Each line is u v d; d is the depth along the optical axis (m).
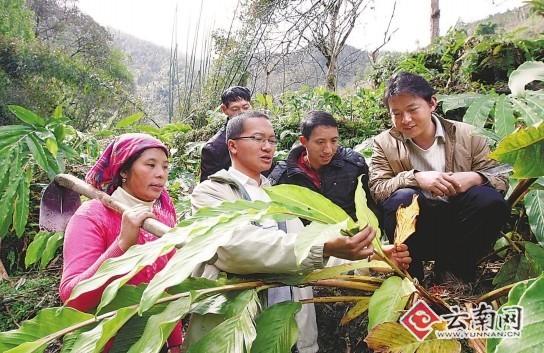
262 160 2.12
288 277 1.74
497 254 2.57
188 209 3.60
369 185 2.39
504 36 4.73
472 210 2.07
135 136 2.02
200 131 6.13
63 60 15.65
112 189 2.04
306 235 1.50
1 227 2.98
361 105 5.42
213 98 8.86
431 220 2.19
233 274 1.82
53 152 3.15
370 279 1.83
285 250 1.64
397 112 2.21
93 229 1.89
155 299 1.43
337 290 2.54
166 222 2.14
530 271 2.09
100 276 1.60
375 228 1.70
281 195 1.69
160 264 1.99
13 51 14.67
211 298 1.69
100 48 21.83
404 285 1.65
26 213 3.02
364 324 2.39
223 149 3.11
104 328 1.47
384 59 6.45
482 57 4.61
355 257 1.64
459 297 1.97
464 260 2.26
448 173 2.10
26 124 3.30
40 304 3.38
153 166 1.99
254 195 2.07
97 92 14.96
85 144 4.98
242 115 2.15
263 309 1.81
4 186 2.99
